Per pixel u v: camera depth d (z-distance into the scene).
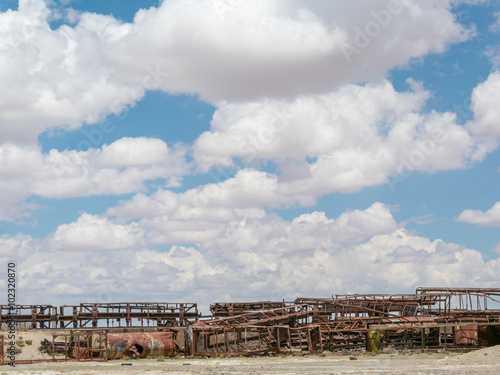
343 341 65.62
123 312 69.19
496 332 63.84
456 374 31.61
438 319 64.12
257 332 67.31
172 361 51.94
